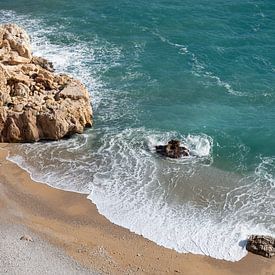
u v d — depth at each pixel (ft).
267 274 135.33
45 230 146.20
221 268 137.08
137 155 178.60
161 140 185.98
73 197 159.63
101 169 172.04
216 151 181.27
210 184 166.81
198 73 223.71
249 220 152.66
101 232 146.92
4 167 171.01
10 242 140.46
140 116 198.90
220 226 150.41
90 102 202.90
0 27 222.28
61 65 228.63
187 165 174.70
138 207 156.46
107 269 134.72
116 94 211.20
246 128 191.42
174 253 141.08
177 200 159.94
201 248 142.92
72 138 185.88
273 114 199.52
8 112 182.09
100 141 185.06
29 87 196.65
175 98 209.46
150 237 145.89
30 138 182.09
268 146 183.21
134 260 138.21
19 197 158.30
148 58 235.40
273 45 241.76
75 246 141.38
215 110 202.39
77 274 132.26
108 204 157.28
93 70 226.17
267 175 170.71
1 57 206.08
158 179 168.14
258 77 220.02
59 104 187.01
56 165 173.17
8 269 131.54
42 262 134.82
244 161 177.17
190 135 188.24
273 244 142.31
